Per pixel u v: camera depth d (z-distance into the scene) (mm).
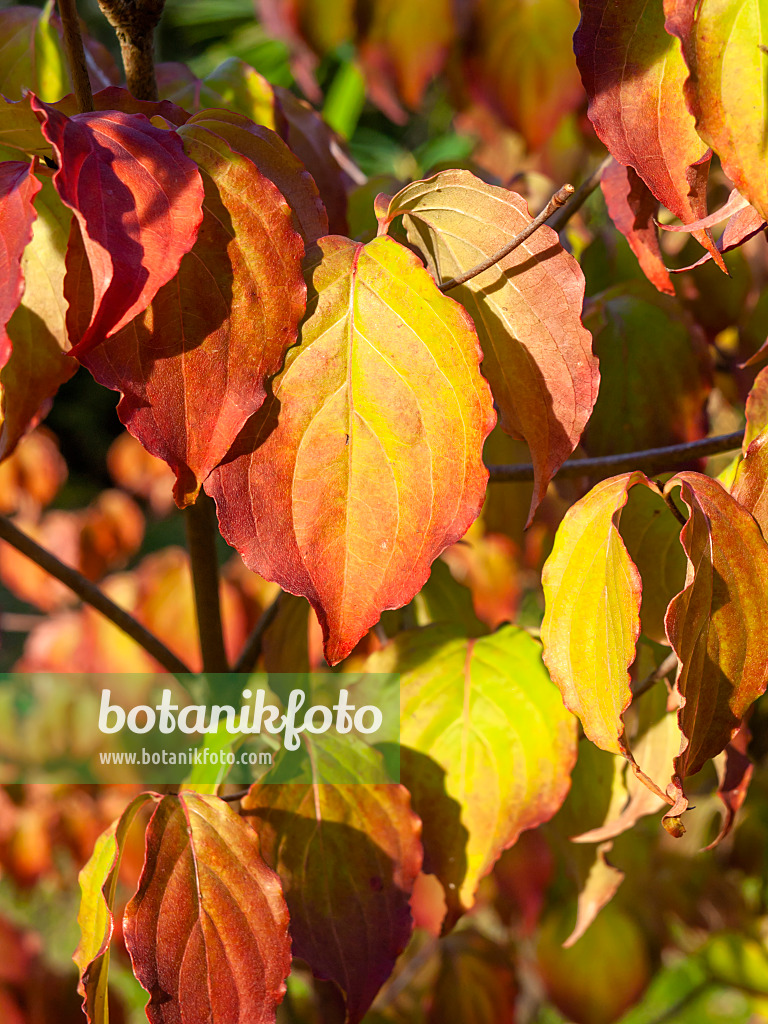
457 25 719
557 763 566
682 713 494
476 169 651
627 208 567
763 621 501
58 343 548
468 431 504
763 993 855
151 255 484
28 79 600
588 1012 767
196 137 505
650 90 500
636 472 515
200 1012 515
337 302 507
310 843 550
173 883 518
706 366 626
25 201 482
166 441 500
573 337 520
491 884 784
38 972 708
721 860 829
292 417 508
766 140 478
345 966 550
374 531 509
